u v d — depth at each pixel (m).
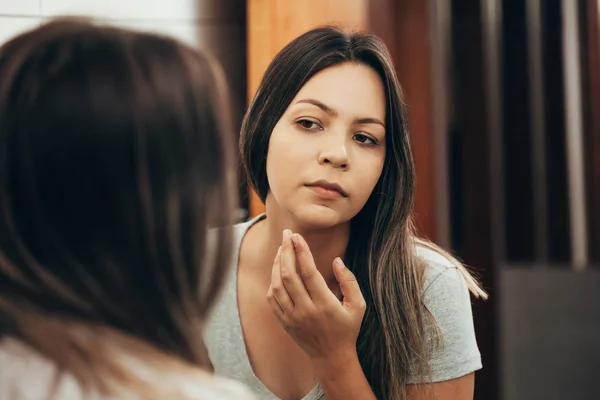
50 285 0.59
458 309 1.13
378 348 1.12
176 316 0.62
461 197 2.60
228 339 1.16
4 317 0.59
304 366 1.15
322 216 1.05
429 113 2.39
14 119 0.58
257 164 1.13
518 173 2.73
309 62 1.06
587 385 2.70
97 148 0.59
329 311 1.02
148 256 0.61
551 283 2.67
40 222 0.59
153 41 0.63
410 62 2.40
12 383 0.57
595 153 2.79
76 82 0.59
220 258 0.67
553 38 2.77
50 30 0.62
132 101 0.60
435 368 1.12
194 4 2.09
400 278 1.12
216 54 2.12
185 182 0.62
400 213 1.12
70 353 0.58
